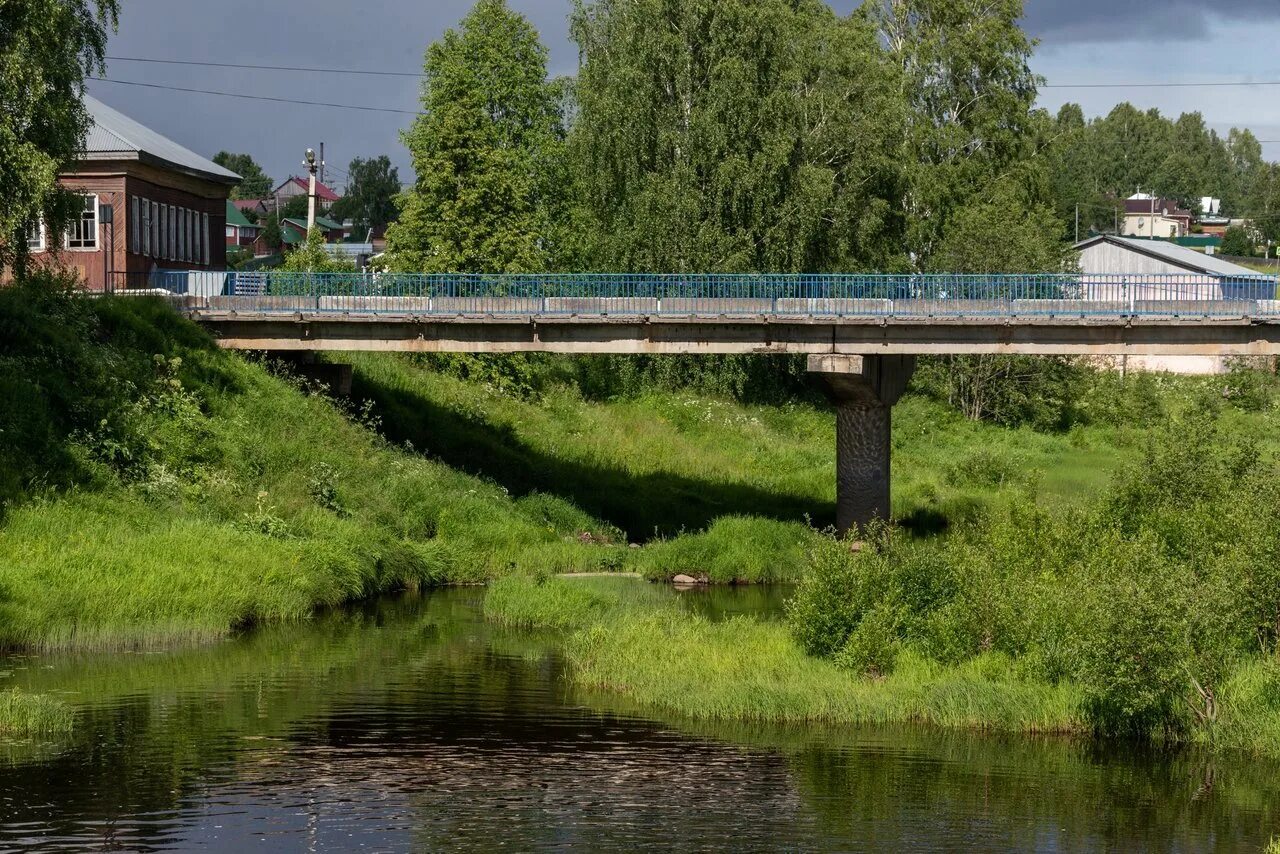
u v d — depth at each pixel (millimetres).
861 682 26156
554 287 57625
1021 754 22531
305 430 48656
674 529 53156
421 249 67438
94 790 20406
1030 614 26234
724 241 66000
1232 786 20953
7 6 41625
